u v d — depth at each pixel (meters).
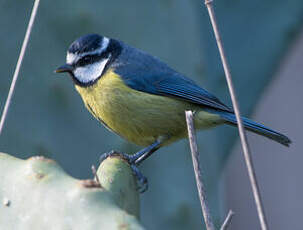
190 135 6.36
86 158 10.31
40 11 10.02
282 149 16.08
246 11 12.56
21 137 9.95
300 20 12.50
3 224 5.28
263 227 5.90
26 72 9.98
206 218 6.18
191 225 10.95
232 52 12.51
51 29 10.09
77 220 4.95
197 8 12.52
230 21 12.58
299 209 15.52
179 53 10.83
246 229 15.62
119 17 10.50
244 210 15.71
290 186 15.81
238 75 12.45
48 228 5.08
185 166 10.96
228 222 6.20
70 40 10.18
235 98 6.37
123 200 5.80
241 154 16.20
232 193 15.86
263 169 16.06
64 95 10.16
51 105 10.11
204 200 6.22
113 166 5.92
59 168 5.41
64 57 10.15
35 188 5.25
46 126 10.06
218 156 11.67
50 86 10.08
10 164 5.54
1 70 9.90
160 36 10.72
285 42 12.51
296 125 16.25
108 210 4.91
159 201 10.95
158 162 10.96
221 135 11.89
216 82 12.42
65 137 10.20
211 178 11.09
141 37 10.64
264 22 12.55
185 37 10.86
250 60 12.49
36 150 9.98
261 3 12.52
